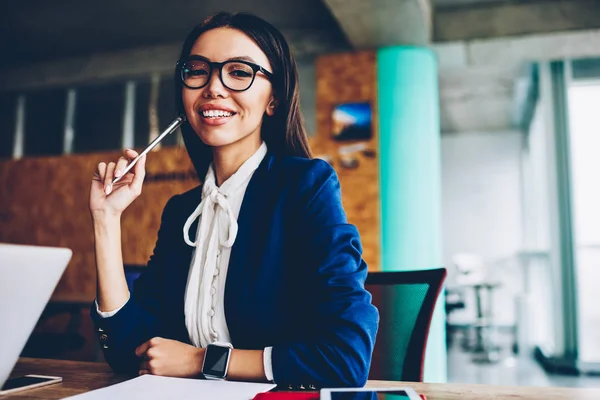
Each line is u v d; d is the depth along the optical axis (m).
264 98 1.13
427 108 5.24
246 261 1.05
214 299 1.06
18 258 0.71
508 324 9.36
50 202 6.50
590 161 5.68
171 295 1.16
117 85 6.71
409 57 5.25
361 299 0.92
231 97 1.09
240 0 5.22
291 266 1.03
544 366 5.89
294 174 1.10
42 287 0.76
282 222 1.06
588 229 5.61
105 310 1.04
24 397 0.80
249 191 1.11
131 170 1.11
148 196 6.01
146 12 5.51
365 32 4.94
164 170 6.00
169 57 6.16
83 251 6.31
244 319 1.02
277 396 0.77
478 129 9.88
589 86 5.77
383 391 0.77
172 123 1.14
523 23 5.23
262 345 1.02
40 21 5.77
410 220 5.04
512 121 9.31
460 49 5.48
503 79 6.88
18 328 0.76
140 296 1.19
